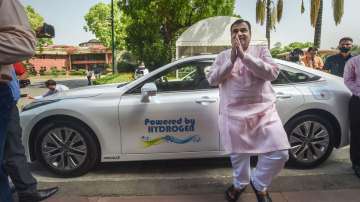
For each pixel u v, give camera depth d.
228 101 3.35
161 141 4.47
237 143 3.31
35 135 4.61
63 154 4.56
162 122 4.45
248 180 3.52
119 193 3.92
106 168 4.94
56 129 4.52
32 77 51.97
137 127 4.46
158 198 3.78
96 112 4.45
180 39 22.70
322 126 4.63
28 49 1.93
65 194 3.93
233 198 3.61
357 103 4.19
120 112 4.45
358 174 4.25
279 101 4.52
